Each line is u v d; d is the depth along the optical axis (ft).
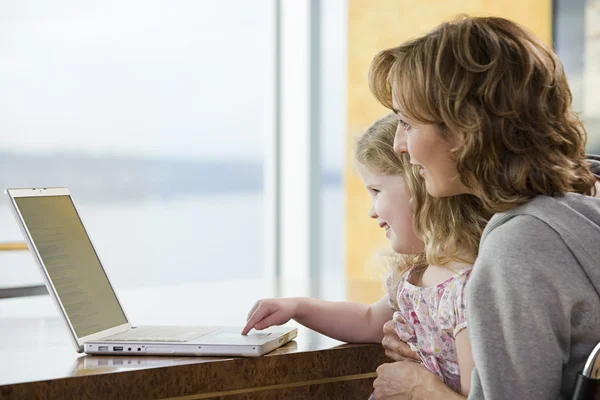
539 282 4.03
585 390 3.77
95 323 5.01
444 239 4.97
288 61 20.77
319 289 8.08
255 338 4.87
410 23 16.52
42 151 36.19
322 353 4.91
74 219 5.42
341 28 19.47
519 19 14.57
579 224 4.13
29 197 5.07
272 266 21.13
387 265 6.02
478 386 4.22
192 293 8.02
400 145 4.85
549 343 4.02
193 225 35.40
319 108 20.16
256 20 36.17
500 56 4.36
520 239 4.10
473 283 4.19
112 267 34.09
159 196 35.91
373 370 5.22
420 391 4.82
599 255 4.09
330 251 19.93
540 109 4.37
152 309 6.81
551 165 4.33
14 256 21.59
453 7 15.71
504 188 4.33
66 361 4.51
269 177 21.16
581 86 13.76
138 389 4.24
